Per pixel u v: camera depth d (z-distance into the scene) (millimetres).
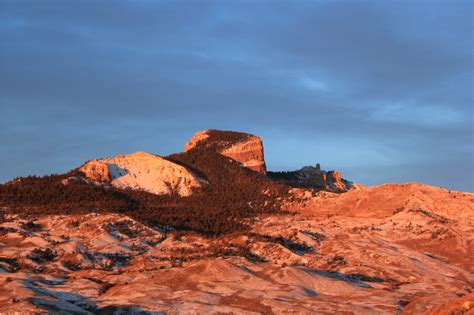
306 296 187375
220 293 185750
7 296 174000
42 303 166500
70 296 184625
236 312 168875
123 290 190375
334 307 174250
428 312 158250
